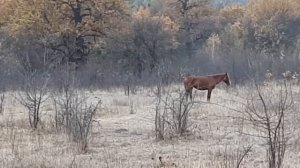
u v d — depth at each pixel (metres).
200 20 82.88
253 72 46.62
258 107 21.34
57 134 18.83
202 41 81.56
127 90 43.09
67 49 61.25
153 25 61.38
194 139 17.61
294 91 28.52
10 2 65.25
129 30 61.22
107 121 22.77
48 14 61.44
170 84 43.59
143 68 60.78
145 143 17.12
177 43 63.66
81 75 51.97
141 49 61.06
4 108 28.66
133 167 13.35
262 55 51.53
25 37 58.03
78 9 62.47
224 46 67.25
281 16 64.56
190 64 57.50
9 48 56.00
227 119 21.66
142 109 27.64
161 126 18.62
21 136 18.41
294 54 49.22
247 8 74.75
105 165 13.58
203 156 14.67
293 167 13.02
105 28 62.22
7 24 64.31
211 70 54.28
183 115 18.77
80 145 16.09
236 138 17.39
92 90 44.19
